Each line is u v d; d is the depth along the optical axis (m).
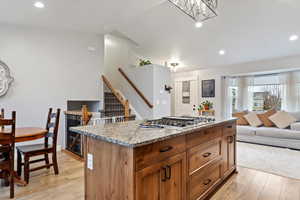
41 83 4.05
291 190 2.36
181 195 1.67
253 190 2.35
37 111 3.98
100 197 1.50
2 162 2.12
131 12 3.55
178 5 2.40
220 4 3.61
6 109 3.64
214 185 2.21
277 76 6.01
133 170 1.24
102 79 5.04
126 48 6.18
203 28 4.52
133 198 1.23
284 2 3.39
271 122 4.91
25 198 2.13
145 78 5.46
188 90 7.48
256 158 3.61
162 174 1.47
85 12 3.48
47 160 2.93
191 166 1.81
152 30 4.88
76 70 4.56
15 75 3.74
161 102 5.45
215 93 6.70
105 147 1.45
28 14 3.39
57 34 4.27
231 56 5.73
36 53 3.99
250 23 4.11
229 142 2.67
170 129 1.72
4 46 3.64
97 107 5.09
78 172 2.87
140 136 1.41
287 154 3.86
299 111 5.28
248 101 6.50
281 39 4.52
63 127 4.29
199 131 1.94
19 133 2.46
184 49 5.65
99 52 4.98
